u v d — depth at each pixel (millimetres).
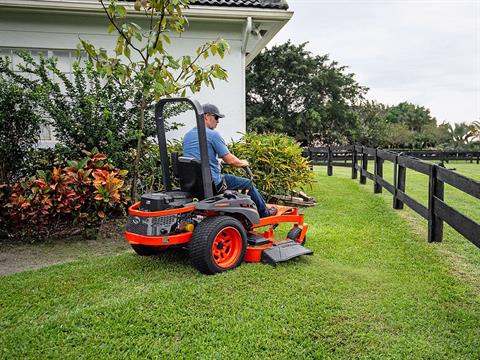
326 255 4797
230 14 7777
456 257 4812
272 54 25656
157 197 4094
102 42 7941
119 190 5527
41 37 7699
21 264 4543
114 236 5621
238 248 4246
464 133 29078
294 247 4543
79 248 5117
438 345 2947
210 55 8359
